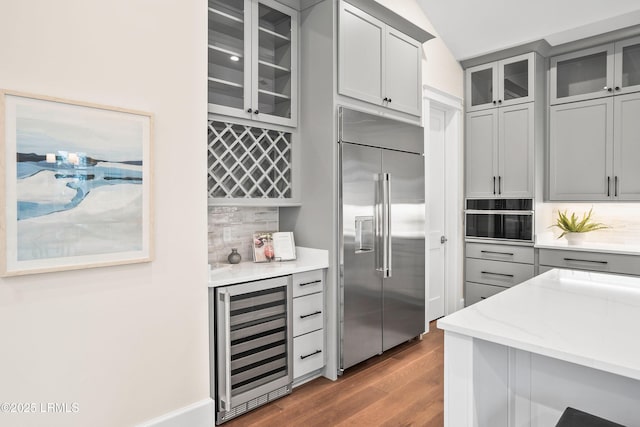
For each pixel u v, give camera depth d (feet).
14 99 5.31
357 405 8.13
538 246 12.44
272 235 9.90
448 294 14.32
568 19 11.50
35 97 5.46
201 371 7.28
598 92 11.98
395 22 10.84
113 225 6.19
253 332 8.00
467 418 4.27
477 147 13.89
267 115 9.32
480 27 12.66
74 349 5.88
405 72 11.34
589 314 4.73
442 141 14.05
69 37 5.78
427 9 12.72
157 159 6.72
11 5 5.30
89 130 5.95
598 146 12.02
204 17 7.32
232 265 9.16
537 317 4.61
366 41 10.09
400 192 10.91
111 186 6.16
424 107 12.52
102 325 6.14
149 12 6.61
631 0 10.46
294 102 9.92
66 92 5.75
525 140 12.71
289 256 9.84
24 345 5.47
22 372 5.46
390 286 10.64
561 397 4.60
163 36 6.79
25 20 5.41
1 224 5.22
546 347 3.71
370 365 10.16
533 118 12.51
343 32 9.46
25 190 5.41
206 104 7.36
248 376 7.90
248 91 8.95
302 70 10.00
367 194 9.92
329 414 7.79
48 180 5.59
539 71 12.72
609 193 11.84
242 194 9.48
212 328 7.48
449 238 14.25
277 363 8.41
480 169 13.83
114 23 6.21
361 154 9.75
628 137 11.48
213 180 8.89
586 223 13.09
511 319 4.54
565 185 12.71
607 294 5.69
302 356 8.93
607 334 4.03
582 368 4.44
